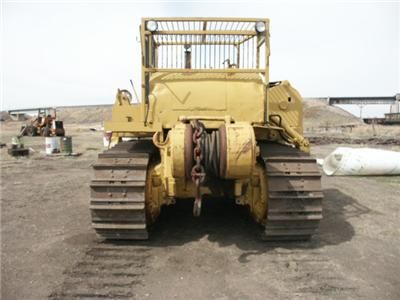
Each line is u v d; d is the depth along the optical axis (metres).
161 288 3.25
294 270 3.62
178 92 4.54
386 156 9.70
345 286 3.31
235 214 5.43
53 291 3.19
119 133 4.47
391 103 73.44
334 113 74.81
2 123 65.62
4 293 3.16
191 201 6.13
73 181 8.66
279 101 5.43
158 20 4.36
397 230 4.98
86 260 3.83
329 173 9.88
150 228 4.54
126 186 3.94
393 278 3.49
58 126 28.33
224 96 4.53
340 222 5.31
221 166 3.54
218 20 4.38
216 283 3.34
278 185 4.03
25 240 4.45
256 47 4.91
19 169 10.75
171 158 3.57
